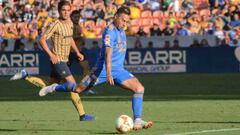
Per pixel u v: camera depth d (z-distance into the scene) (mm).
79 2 90125
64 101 46656
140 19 87938
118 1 90312
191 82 63656
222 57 71938
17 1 91188
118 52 28359
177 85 61000
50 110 40188
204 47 71938
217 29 83688
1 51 73125
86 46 75000
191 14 87250
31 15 88312
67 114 37656
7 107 42562
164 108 40531
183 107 41094
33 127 31219
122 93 54312
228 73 71875
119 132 28438
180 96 50656
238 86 59469
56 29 32438
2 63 73312
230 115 35906
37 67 72688
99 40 74812
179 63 72438
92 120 34000
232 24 84750
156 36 76562
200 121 33000
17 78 32969
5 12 89312
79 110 33750
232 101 45312
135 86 28359
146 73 72500
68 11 32812
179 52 72375
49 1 90750
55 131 29594
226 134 27672
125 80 28406
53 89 29859
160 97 49906
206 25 84938
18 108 41781
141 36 78250
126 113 38031
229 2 88875
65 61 32750
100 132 28922
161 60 72312
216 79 66188
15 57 73062
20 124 32656
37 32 85250
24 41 79188
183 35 77312
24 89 59938
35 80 32969
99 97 50500
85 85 29109
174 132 28359
